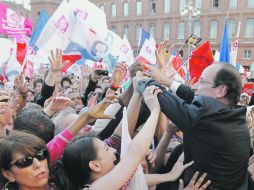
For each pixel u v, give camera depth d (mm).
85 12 6320
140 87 2068
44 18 7430
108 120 2562
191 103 1869
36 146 1629
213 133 1753
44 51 6059
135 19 44938
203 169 1819
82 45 6234
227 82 1855
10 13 8398
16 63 7332
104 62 9641
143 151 1653
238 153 1783
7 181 1688
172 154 2439
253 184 2057
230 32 38969
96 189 1553
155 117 1764
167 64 2615
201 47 5168
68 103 2969
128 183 1822
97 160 1768
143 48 7152
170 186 2215
